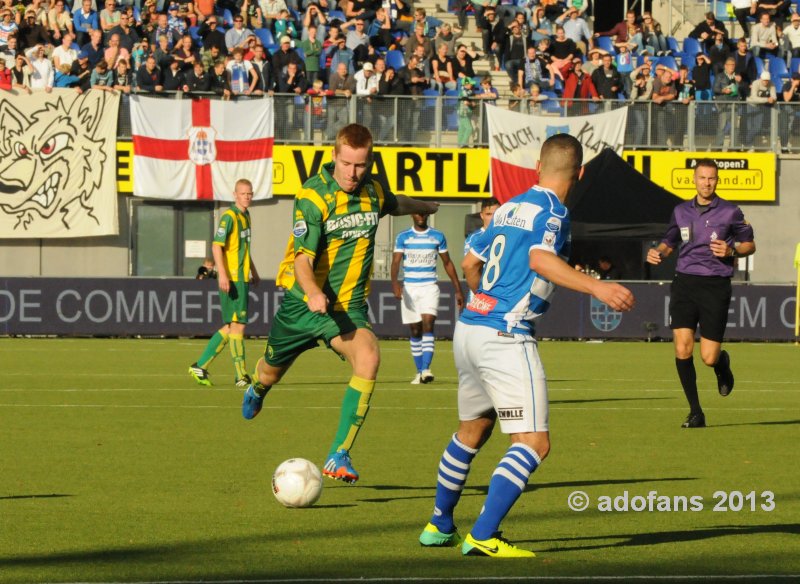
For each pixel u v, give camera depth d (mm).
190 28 89312
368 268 24234
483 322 17750
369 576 16406
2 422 34719
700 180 34594
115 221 83312
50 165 82688
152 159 82938
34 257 84062
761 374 54156
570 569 16953
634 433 33188
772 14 99500
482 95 84875
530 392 17391
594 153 85375
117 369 53062
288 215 84562
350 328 23688
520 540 19203
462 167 84938
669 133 86500
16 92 82312
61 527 19984
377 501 22703
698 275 34562
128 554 17859
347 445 22641
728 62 90000
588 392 44875
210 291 74312
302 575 16438
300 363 58750
